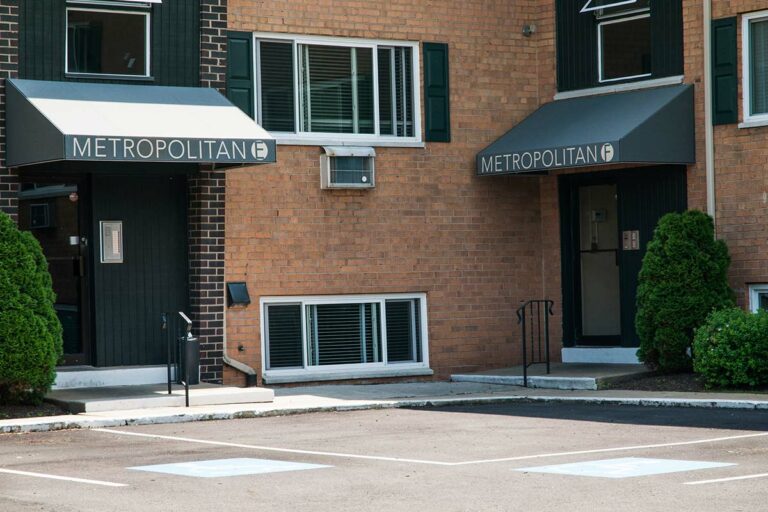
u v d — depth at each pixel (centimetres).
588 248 2358
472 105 2325
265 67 2166
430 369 2272
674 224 2078
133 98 1969
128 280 2033
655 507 995
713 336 1952
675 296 2056
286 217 2147
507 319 2353
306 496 1081
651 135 2123
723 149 2134
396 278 2247
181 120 1919
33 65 1955
